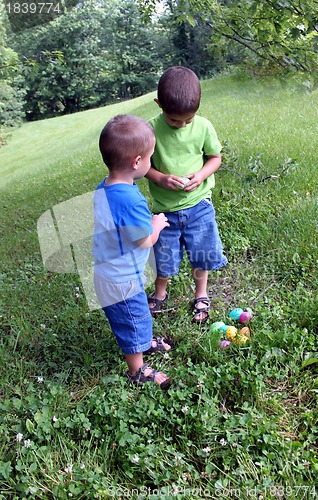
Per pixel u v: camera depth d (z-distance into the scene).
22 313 3.71
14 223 6.59
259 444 2.22
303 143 6.58
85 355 3.05
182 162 3.07
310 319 3.00
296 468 2.09
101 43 32.69
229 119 10.21
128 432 2.36
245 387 2.53
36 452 2.31
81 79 33.09
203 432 2.30
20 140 22.97
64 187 8.15
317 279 3.38
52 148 19.28
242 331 2.94
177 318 3.31
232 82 15.53
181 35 22.03
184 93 2.75
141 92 34.72
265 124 8.80
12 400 2.77
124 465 2.24
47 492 2.18
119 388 2.72
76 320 3.47
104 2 32.22
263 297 3.40
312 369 2.70
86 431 2.46
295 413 2.45
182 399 2.50
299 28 4.83
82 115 25.39
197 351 2.95
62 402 2.65
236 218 4.48
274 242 3.99
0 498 2.17
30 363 3.07
